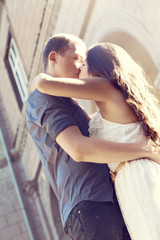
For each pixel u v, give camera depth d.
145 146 1.79
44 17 7.51
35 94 1.97
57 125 1.83
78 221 1.78
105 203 1.79
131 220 1.71
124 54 2.00
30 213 10.55
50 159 1.95
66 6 6.69
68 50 2.12
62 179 1.89
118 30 5.34
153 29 4.59
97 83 1.83
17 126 10.75
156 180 1.72
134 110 1.84
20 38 9.65
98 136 1.89
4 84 11.47
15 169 11.02
